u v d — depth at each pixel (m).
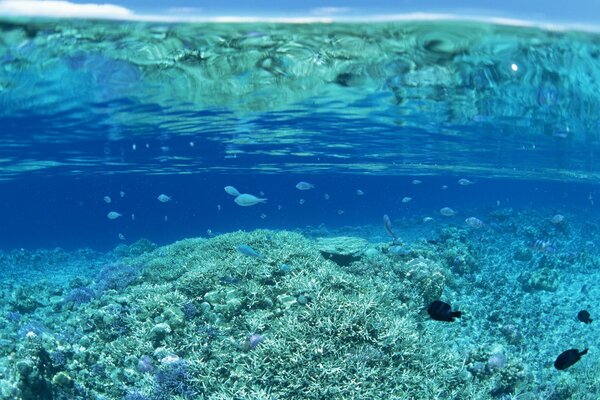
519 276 18.34
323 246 14.55
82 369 9.41
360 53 10.43
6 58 10.30
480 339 11.92
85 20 8.13
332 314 9.11
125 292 13.52
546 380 10.25
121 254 27.34
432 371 8.73
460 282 16.25
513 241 26.59
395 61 11.04
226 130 21.50
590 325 13.62
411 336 9.12
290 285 10.68
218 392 8.16
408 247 17.66
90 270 23.86
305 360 8.25
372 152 29.97
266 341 8.81
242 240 14.78
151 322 10.27
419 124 19.66
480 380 9.64
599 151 24.47
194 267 12.84
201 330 9.80
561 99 14.36
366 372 8.09
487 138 22.44
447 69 11.62
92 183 60.59
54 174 41.41
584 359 11.33
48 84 12.84
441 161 34.56
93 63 11.00
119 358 9.71
